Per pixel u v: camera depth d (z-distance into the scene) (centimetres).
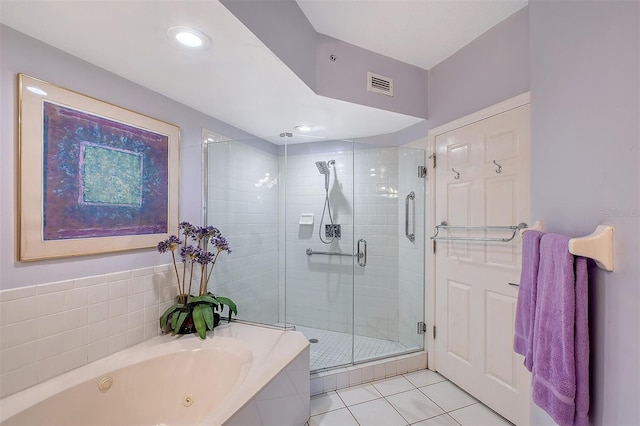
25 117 121
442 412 178
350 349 243
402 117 225
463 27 179
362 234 271
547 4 113
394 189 257
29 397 119
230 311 208
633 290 77
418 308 244
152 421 149
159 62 143
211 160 218
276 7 140
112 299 155
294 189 285
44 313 129
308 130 260
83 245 142
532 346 108
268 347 168
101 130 148
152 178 175
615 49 83
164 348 164
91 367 142
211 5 105
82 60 140
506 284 171
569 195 102
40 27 117
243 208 243
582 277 86
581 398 86
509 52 169
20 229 120
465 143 197
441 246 220
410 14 167
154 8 105
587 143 94
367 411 179
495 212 177
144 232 171
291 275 283
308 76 170
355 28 179
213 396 158
